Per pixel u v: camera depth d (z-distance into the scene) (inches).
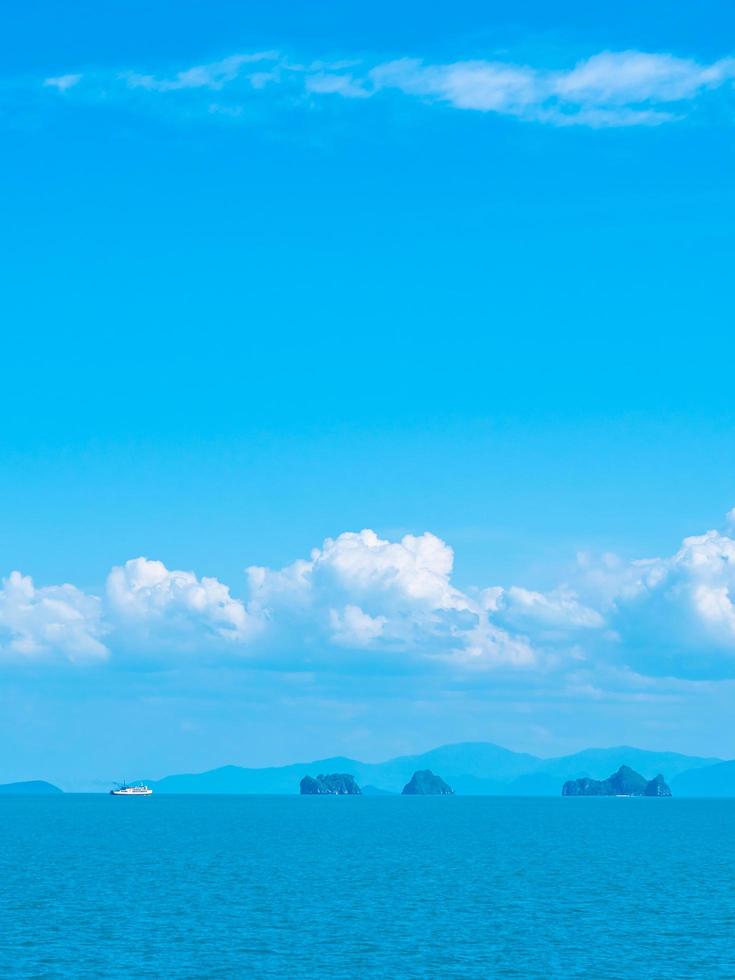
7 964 3265.3
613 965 3326.8
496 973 3211.1
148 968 3235.7
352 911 4399.6
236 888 5162.4
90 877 5625.0
